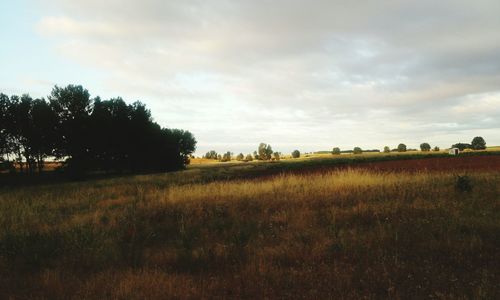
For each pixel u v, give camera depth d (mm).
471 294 4699
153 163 54500
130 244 8109
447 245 6680
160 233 9375
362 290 5102
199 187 15828
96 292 5309
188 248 7645
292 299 4996
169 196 14055
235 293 5238
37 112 45312
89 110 49625
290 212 10422
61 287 5516
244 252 7078
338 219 9289
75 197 18578
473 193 11688
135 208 12789
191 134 74438
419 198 11062
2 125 44656
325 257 6594
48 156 47250
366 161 40562
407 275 5484
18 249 8102
